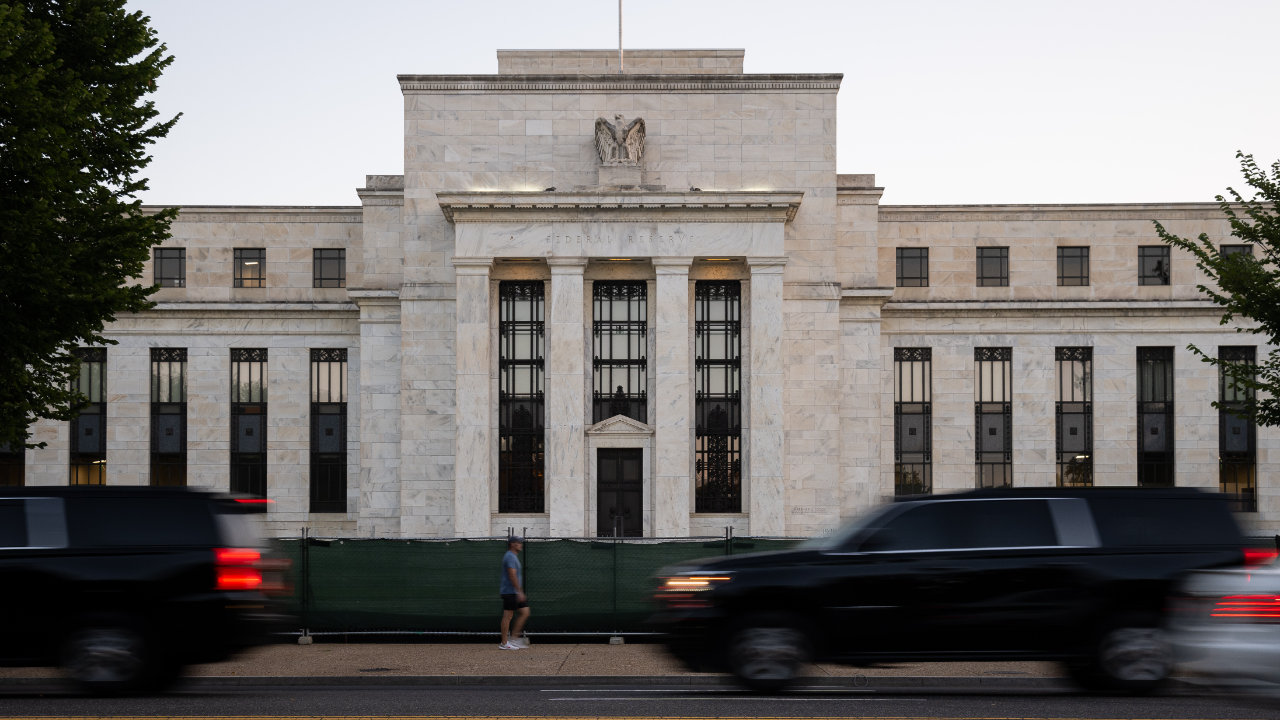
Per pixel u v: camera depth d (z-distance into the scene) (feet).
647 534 139.44
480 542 73.05
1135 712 42.45
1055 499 49.32
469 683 55.62
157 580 47.47
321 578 72.13
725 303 147.23
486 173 147.74
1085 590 47.70
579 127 148.56
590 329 145.38
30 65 73.00
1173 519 48.98
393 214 151.94
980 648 47.88
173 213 82.43
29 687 53.72
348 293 148.56
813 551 49.39
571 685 55.21
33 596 46.70
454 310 146.41
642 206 140.46
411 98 148.36
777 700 45.60
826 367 146.72
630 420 141.49
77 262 76.02
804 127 149.28
